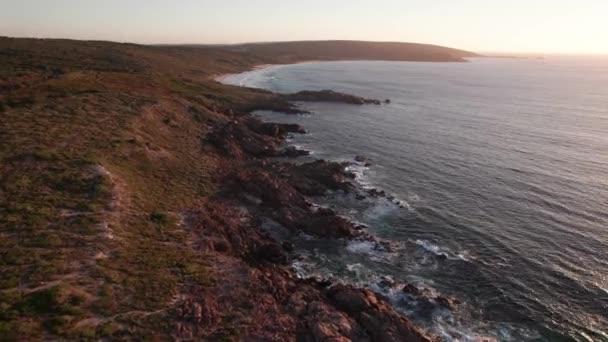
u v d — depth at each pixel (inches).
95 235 1170.6
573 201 1920.5
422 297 1235.2
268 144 2773.1
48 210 1248.2
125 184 1544.0
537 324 1147.3
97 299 932.6
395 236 1637.6
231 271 1137.4
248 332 911.0
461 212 1831.9
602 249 1509.6
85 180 1462.8
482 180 2206.0
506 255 1487.5
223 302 1002.7
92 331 838.5
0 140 1676.9
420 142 2989.7
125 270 1050.7
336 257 1473.9
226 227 1485.0
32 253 1042.1
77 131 1966.0
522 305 1223.5
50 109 2252.7
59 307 882.1
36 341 791.1
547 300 1245.1
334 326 963.3
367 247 1542.8
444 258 1473.9
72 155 1641.2
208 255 1207.6
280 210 1734.7
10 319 828.0
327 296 1155.9
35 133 1831.9
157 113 2650.1
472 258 1473.9
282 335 917.2
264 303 1022.4
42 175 1444.4
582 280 1334.9
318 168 2230.6
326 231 1614.2
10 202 1252.5
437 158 2596.0
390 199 1967.3
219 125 2893.7
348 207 1894.7
